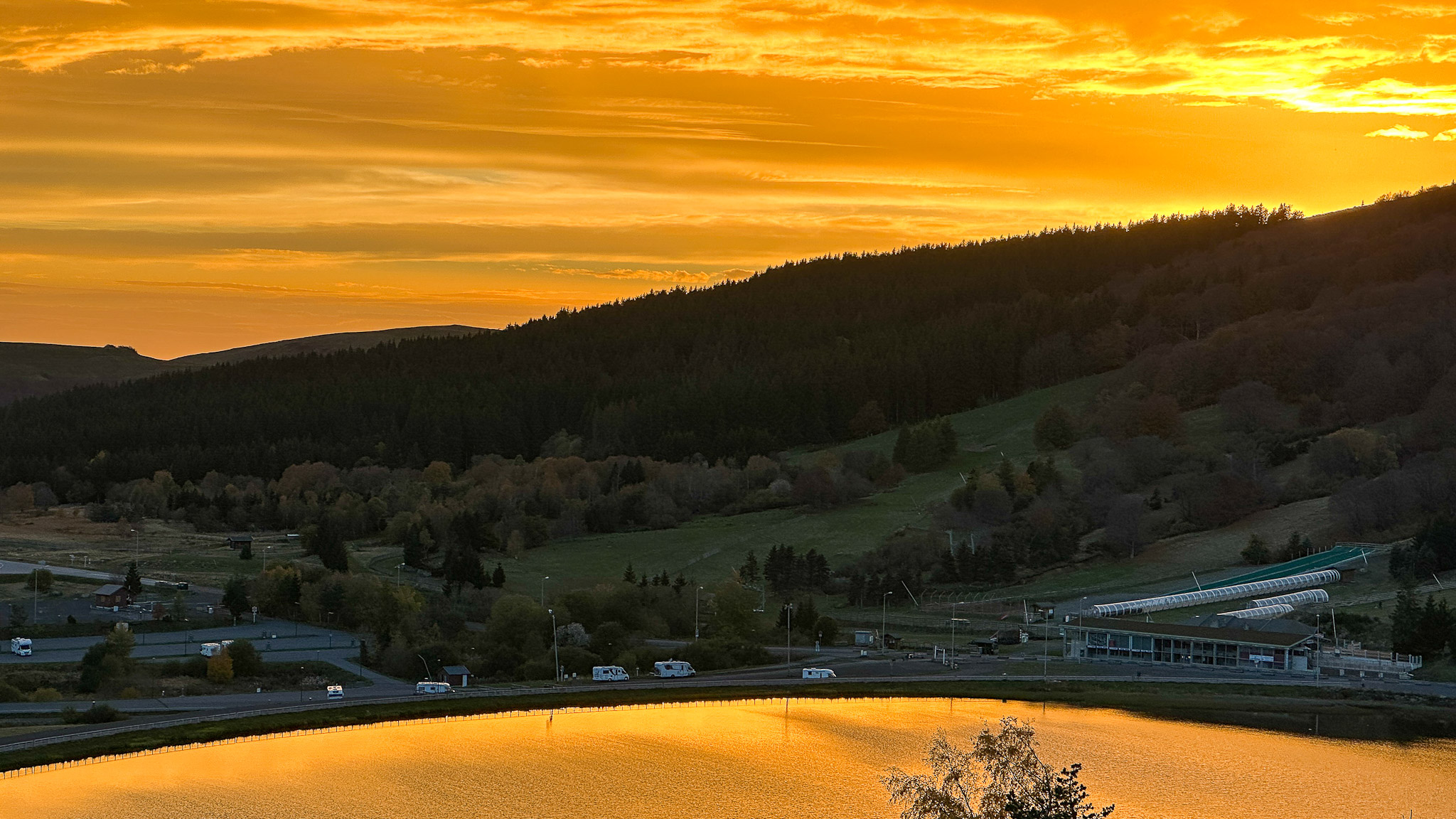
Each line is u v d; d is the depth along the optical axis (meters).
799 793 157.50
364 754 171.62
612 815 149.00
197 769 163.88
